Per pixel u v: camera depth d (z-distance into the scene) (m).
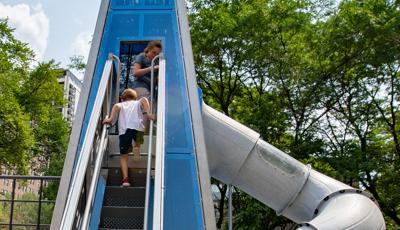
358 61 15.38
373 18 14.34
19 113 25.41
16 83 26.78
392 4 15.41
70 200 3.71
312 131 16.61
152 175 5.30
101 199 4.93
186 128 6.01
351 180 15.42
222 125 6.99
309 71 16.16
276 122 16.67
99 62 6.62
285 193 6.89
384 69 15.63
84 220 3.86
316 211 6.74
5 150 25.53
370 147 17.05
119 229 4.71
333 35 15.26
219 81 19.47
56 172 32.81
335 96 16.45
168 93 6.29
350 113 16.53
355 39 14.88
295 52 16.83
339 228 5.97
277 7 17.12
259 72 17.58
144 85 6.25
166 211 5.36
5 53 27.72
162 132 4.51
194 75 6.39
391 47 14.27
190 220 5.32
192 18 18.34
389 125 16.36
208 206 5.39
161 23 7.00
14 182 8.24
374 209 6.54
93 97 6.19
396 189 15.20
